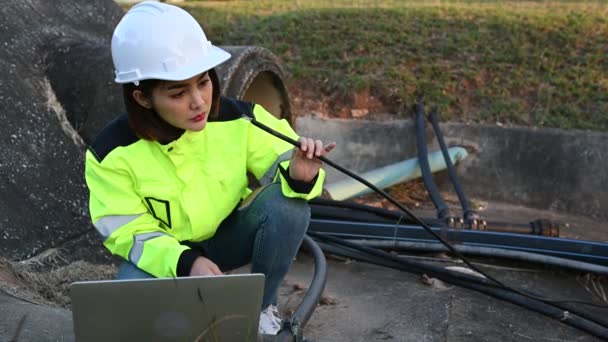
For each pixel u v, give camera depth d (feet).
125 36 7.38
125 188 7.79
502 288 11.53
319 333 10.96
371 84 20.85
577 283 13.47
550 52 21.09
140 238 7.63
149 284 6.70
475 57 21.31
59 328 8.34
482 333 11.14
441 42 22.03
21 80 14.07
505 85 20.35
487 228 14.66
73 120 14.44
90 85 14.48
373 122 20.29
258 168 8.47
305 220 8.54
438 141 18.98
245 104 8.54
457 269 13.61
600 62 20.65
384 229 14.26
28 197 12.39
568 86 19.88
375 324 11.34
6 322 8.30
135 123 7.56
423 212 17.87
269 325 9.05
